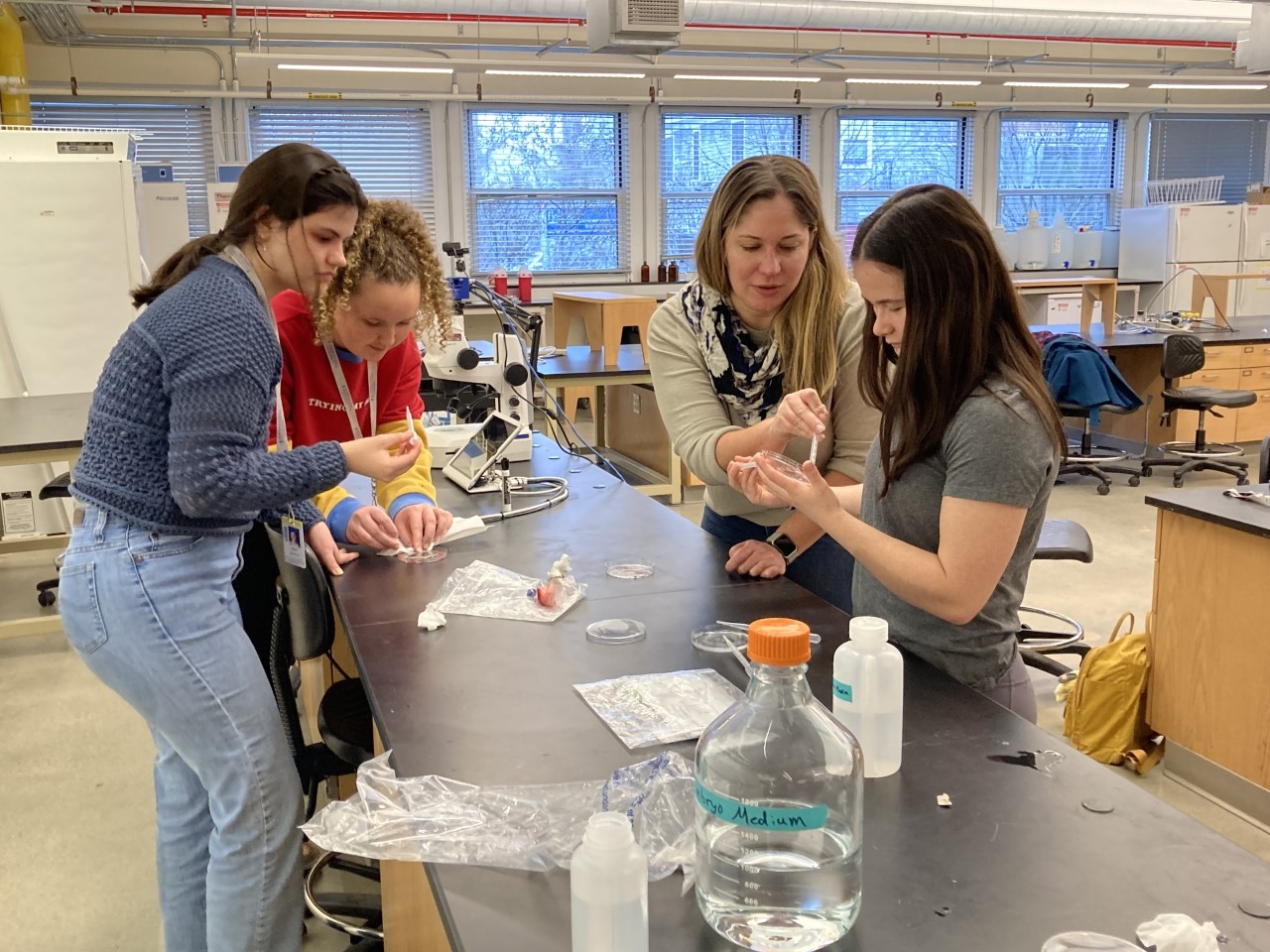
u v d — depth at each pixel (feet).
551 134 27.84
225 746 4.80
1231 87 30.66
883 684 3.56
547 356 18.78
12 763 9.61
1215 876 2.98
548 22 24.14
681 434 6.49
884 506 4.84
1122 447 22.34
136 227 15.79
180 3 21.43
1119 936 2.71
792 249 5.97
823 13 21.59
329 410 6.59
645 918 2.56
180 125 24.79
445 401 8.75
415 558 6.48
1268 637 7.95
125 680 4.69
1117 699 9.16
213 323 4.38
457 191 27.12
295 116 25.75
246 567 5.83
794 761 2.92
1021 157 31.14
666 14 13.97
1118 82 26.86
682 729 4.03
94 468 4.59
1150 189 31.55
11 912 7.34
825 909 2.79
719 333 6.35
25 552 15.28
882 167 30.17
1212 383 21.15
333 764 6.12
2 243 15.19
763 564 5.98
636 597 5.65
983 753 3.77
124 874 7.79
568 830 3.32
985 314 4.33
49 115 23.90
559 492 8.17
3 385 15.69
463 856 3.23
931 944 2.71
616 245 28.94
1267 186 29.81
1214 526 8.29
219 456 4.39
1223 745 8.43
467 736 4.02
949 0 22.17
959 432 4.34
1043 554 10.11
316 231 4.81
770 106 28.76
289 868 5.11
